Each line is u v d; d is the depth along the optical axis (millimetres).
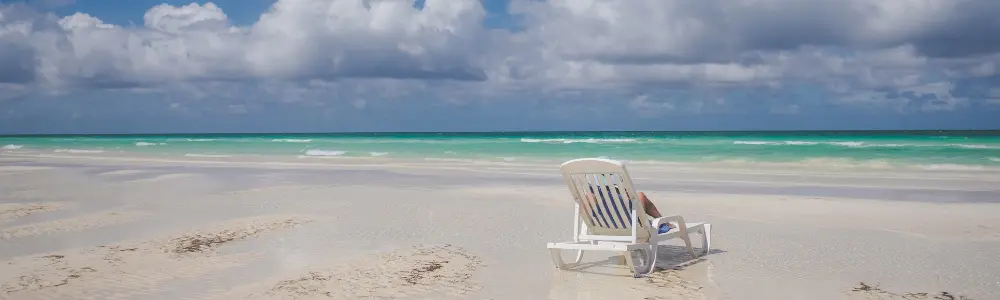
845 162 25922
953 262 8195
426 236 10109
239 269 7984
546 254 8773
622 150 36719
